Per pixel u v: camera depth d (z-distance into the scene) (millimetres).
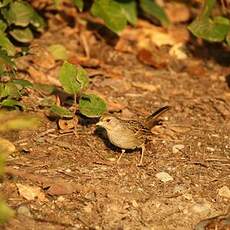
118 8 13844
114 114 12398
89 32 15031
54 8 15273
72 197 10008
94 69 13992
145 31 15461
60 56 13688
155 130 12047
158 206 9961
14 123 9492
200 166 11016
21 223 9391
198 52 15234
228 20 13516
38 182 10227
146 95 13312
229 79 14305
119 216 9711
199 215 9867
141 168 10836
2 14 12711
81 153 11109
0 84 11375
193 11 16438
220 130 12242
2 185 10094
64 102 12344
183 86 13859
